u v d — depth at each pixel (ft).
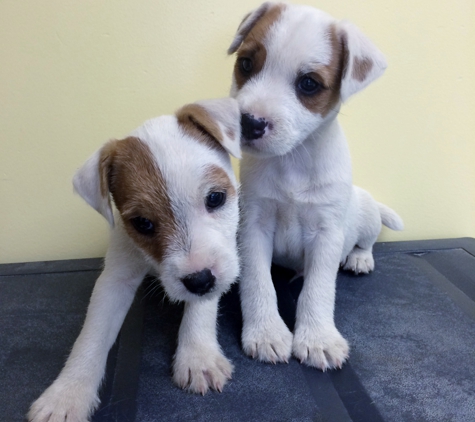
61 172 1.29
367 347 0.93
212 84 1.29
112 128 1.28
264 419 0.74
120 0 1.18
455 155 1.42
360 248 1.28
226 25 1.24
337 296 1.12
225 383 0.83
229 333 0.99
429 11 1.29
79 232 1.34
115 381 0.83
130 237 0.79
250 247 1.01
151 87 1.26
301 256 1.11
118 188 0.76
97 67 1.23
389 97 1.35
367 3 1.26
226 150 0.81
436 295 1.12
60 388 0.77
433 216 1.49
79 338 0.83
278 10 0.94
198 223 0.73
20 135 1.24
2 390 0.80
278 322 0.96
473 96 1.38
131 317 1.03
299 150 0.96
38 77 1.21
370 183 1.43
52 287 1.16
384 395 0.79
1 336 0.95
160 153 0.73
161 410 0.76
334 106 0.93
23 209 1.30
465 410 0.76
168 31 1.23
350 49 0.88
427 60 1.33
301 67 0.86
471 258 1.31
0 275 1.22
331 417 0.75
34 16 1.16
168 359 0.90
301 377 0.85
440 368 0.86
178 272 0.70
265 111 0.83
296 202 1.00
